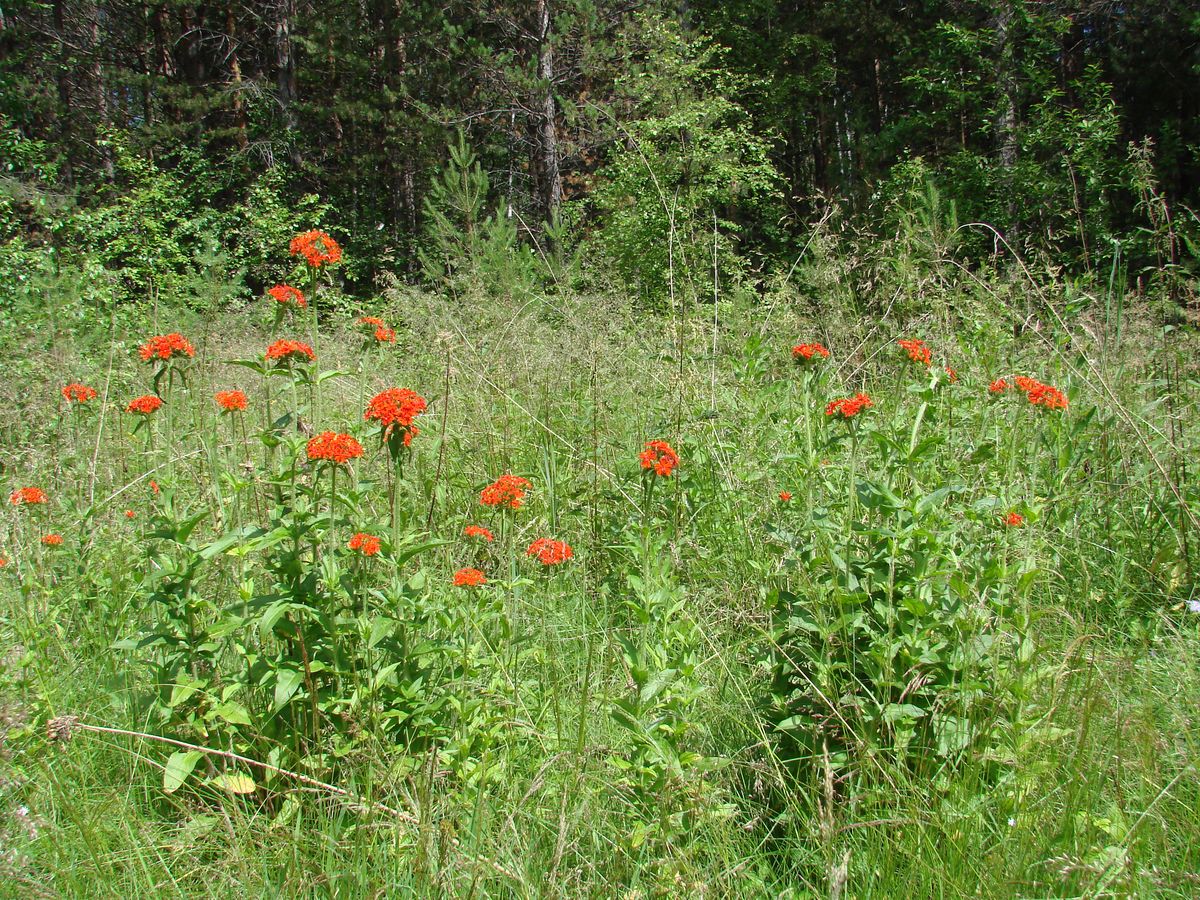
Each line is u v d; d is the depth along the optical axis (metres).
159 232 13.58
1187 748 2.27
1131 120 14.20
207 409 5.02
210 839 2.23
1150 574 3.31
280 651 2.70
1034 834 1.98
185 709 2.47
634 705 2.14
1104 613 3.21
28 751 2.43
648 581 2.39
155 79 17.92
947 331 4.71
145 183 14.80
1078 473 3.75
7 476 4.51
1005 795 2.11
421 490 3.85
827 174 16.64
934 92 14.06
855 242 5.59
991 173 11.47
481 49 16.47
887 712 2.21
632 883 1.98
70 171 18.73
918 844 1.96
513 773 2.41
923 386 2.99
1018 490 3.03
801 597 2.55
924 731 2.25
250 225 14.96
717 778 2.36
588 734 2.56
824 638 2.34
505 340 5.36
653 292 9.23
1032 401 2.83
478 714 2.47
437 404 4.86
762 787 2.35
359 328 3.58
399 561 2.42
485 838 2.09
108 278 10.50
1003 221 10.90
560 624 3.40
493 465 4.47
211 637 2.46
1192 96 13.55
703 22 18.39
